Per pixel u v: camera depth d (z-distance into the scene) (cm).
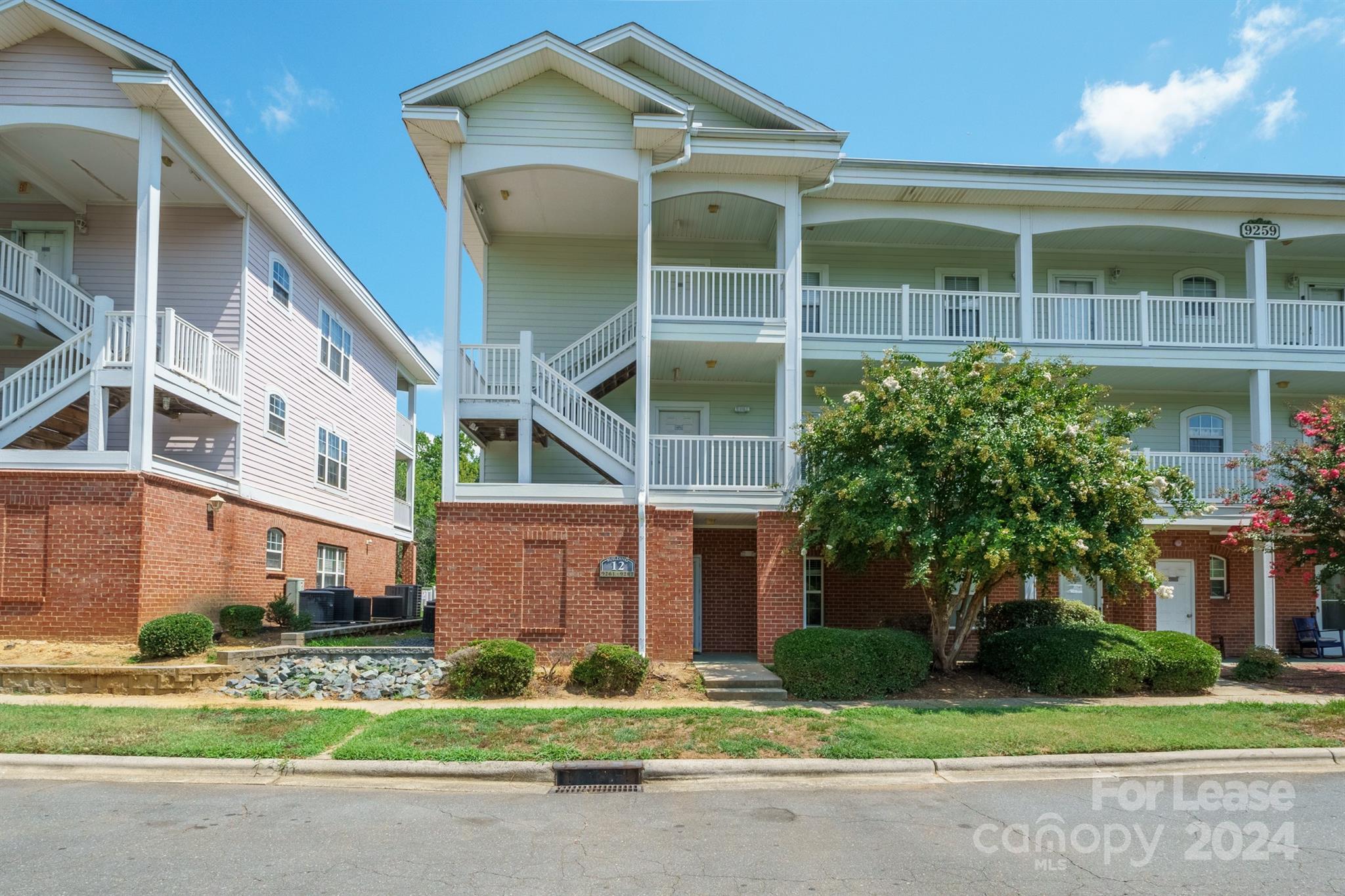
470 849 629
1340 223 1753
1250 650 1477
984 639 1451
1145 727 1014
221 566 1705
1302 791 812
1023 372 1370
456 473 1477
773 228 1834
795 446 1430
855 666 1234
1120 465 1210
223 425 1781
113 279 1802
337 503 2452
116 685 1216
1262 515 1422
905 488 1225
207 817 706
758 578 1533
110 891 541
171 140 1540
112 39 1445
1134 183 1681
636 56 1683
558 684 1264
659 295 1667
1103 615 1705
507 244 1873
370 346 2764
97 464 1416
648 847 638
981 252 1928
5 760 853
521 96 1547
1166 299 1748
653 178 1606
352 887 551
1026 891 550
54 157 1623
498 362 1814
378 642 1677
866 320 1753
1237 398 1959
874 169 1656
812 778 855
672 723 999
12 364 1784
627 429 1553
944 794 800
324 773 845
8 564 1382
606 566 1445
